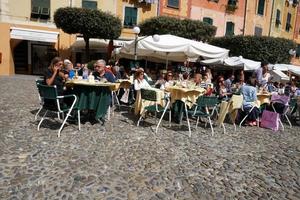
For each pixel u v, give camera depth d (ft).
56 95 19.98
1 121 23.29
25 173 14.29
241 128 28.53
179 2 86.74
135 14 81.87
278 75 67.67
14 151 16.94
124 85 32.12
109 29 67.05
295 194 14.51
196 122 28.55
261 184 15.30
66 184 13.47
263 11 104.99
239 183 15.16
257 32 104.68
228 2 96.22
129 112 30.55
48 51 78.54
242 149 21.08
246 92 30.01
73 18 64.90
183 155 18.45
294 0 116.37
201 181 14.96
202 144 21.27
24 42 77.56
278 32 112.68
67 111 21.71
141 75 28.09
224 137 24.04
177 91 24.85
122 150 18.43
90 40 75.46
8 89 43.24
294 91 53.01
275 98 32.40
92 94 22.67
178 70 60.95
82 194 12.71
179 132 24.17
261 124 30.58
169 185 14.20
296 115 38.86
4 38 73.10
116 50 53.62
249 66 52.95
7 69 74.08
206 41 74.59
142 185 13.94
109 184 13.76
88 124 23.89
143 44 34.63
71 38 77.82
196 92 25.41
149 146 19.62
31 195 12.39
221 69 74.43
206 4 91.86
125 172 15.20
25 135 19.98
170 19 68.49
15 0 72.95
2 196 12.16
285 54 76.89
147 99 24.13
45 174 14.32
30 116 25.46
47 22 75.82
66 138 19.93
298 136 27.66
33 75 76.07
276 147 22.61
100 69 27.66
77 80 23.31
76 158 16.53
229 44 77.46
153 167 16.14
